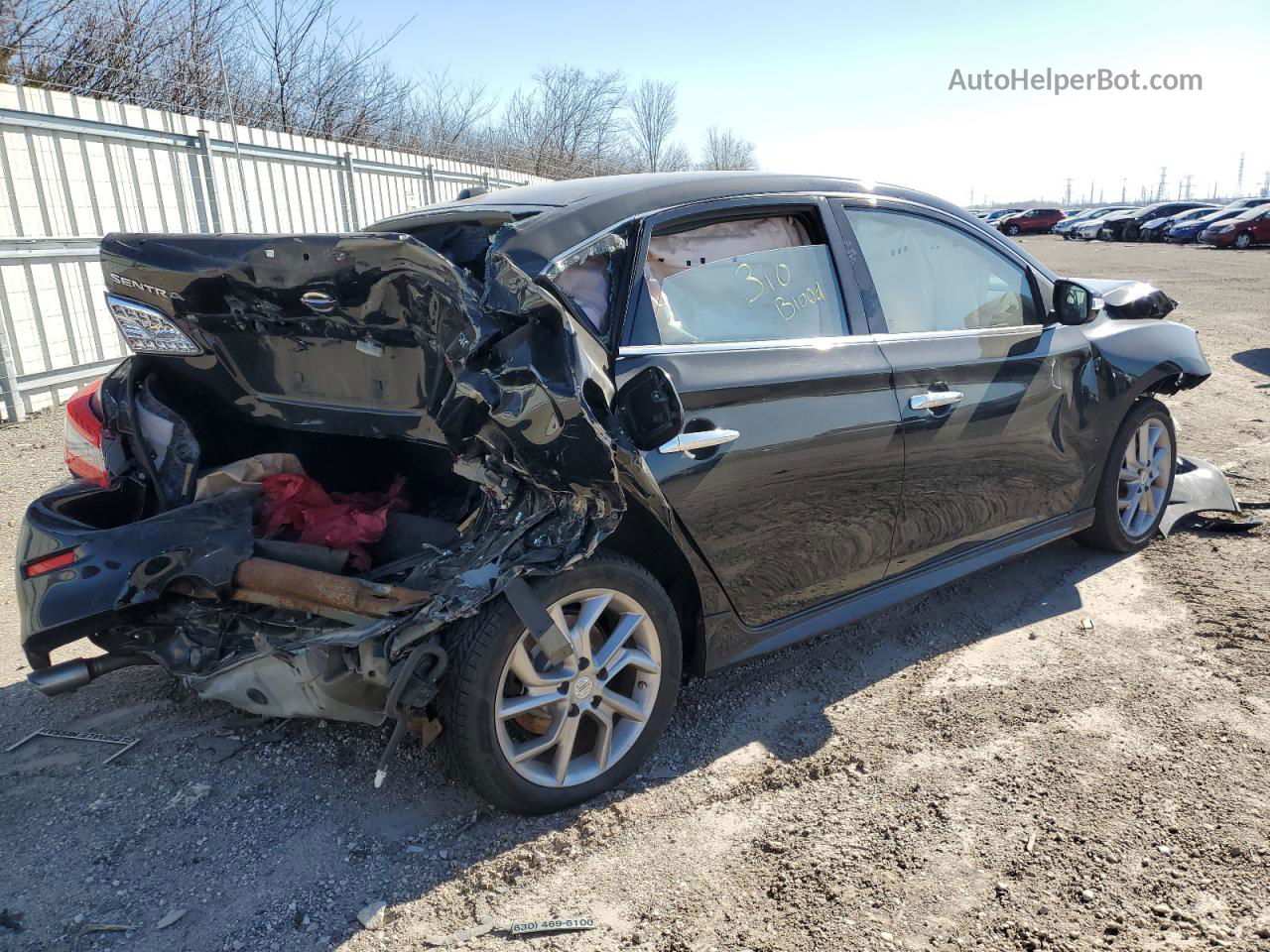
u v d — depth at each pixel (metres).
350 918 2.35
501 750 2.59
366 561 3.07
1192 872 2.40
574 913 2.34
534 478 2.51
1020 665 3.56
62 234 7.91
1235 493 5.44
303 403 3.05
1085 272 22.53
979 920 2.27
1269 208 35.75
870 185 3.60
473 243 3.00
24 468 6.39
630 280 2.82
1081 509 4.32
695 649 3.10
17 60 10.30
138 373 3.11
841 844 2.57
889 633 3.90
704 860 2.53
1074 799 2.72
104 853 2.60
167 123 8.94
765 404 2.96
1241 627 3.77
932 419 3.44
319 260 2.53
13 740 3.19
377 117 18.39
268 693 2.61
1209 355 10.53
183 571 2.72
